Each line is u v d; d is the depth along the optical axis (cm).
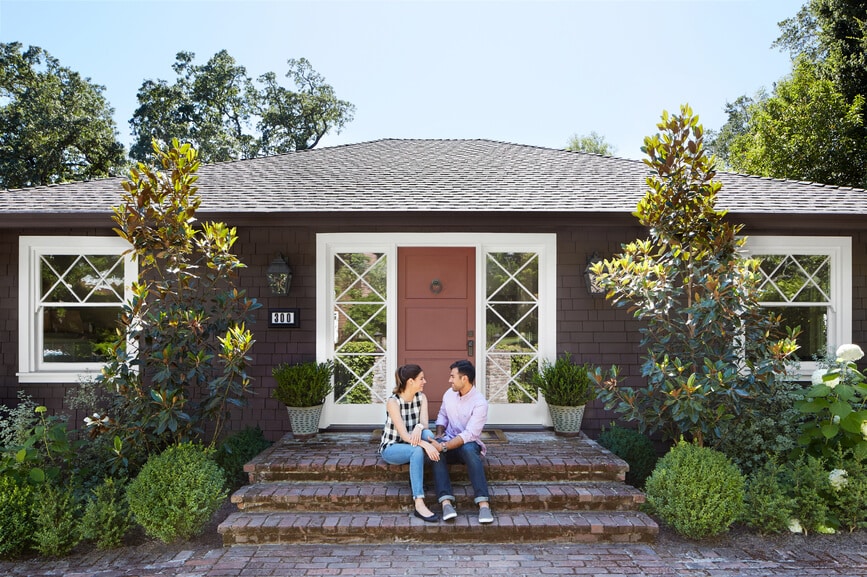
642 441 580
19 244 638
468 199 644
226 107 2836
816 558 414
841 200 657
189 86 2778
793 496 477
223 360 528
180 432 519
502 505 470
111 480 469
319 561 404
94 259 653
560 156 879
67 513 431
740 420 534
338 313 663
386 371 659
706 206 554
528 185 709
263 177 754
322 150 931
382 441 499
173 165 545
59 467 505
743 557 415
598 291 629
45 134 2269
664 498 461
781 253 658
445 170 786
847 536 455
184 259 567
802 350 659
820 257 664
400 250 664
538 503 470
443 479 450
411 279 664
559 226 650
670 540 447
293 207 614
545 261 654
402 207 611
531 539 438
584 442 590
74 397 615
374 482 507
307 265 650
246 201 641
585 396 599
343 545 434
